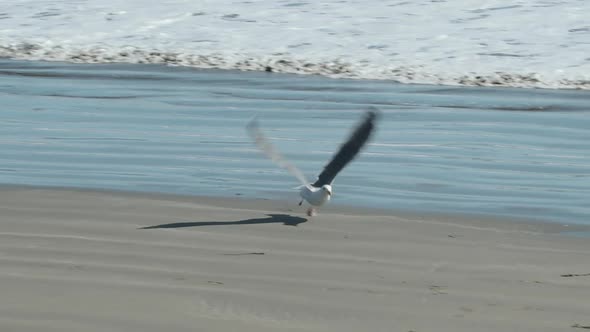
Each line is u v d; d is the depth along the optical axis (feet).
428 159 54.39
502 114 69.46
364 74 85.10
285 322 28.17
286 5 109.81
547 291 31.53
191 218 40.14
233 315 28.58
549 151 57.36
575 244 37.60
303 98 74.43
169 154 54.24
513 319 28.89
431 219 41.16
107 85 79.00
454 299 30.58
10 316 27.89
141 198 43.52
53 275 31.68
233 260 34.17
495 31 97.91
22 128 60.90
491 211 43.04
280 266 33.60
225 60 90.07
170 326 27.53
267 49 93.25
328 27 100.48
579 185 48.78
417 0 110.63
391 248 36.40
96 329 27.14
